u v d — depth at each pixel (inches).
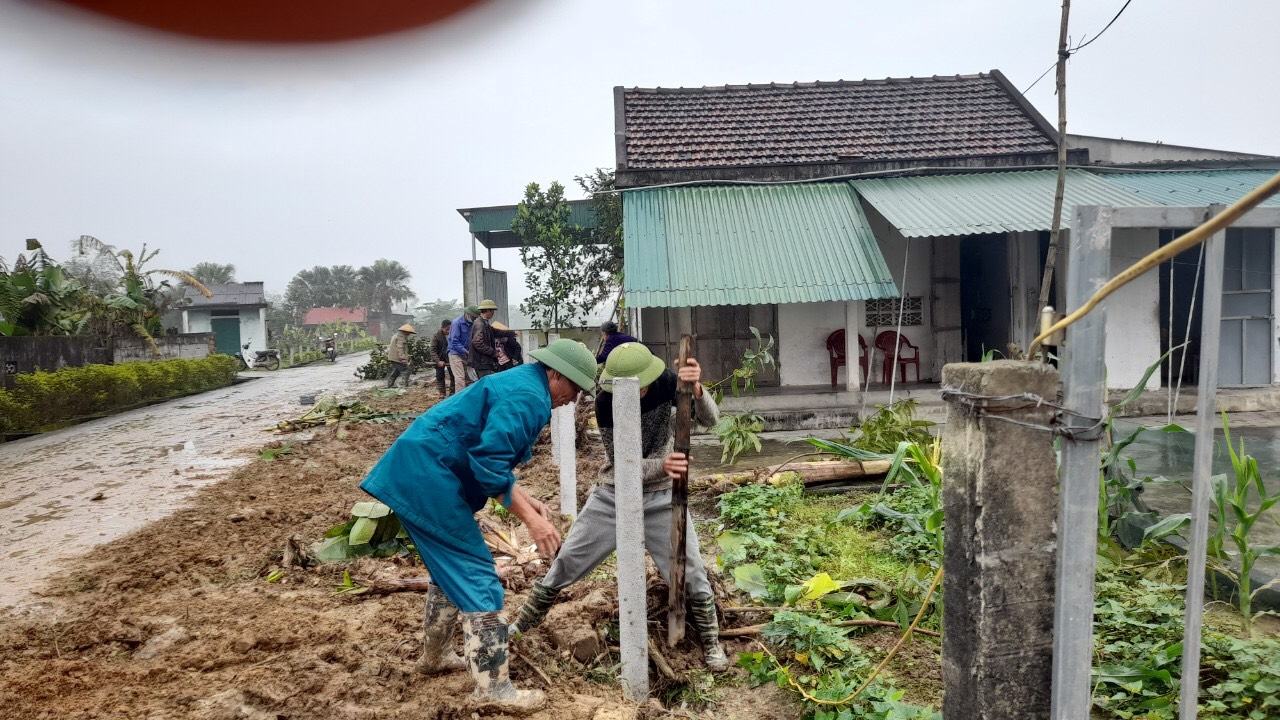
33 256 904.3
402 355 818.8
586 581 202.7
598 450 400.2
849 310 477.4
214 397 896.3
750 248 462.6
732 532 242.2
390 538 234.5
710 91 621.3
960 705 108.1
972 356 593.6
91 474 412.2
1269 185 72.3
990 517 102.7
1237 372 480.7
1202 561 98.8
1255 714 127.6
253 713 134.5
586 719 132.3
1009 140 537.0
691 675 157.3
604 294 821.2
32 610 197.9
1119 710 137.3
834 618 179.3
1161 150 530.6
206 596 204.4
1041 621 105.9
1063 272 473.4
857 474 303.6
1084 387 100.7
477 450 129.9
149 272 1101.1
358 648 160.6
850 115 583.8
